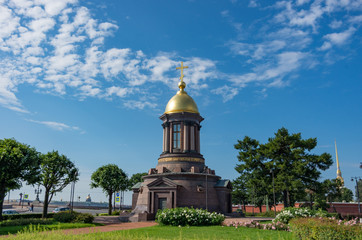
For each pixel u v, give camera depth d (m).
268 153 69.00
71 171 55.16
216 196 53.03
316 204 68.81
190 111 57.75
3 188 45.22
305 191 69.88
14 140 47.47
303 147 68.00
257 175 70.00
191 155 55.47
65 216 42.09
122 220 49.25
